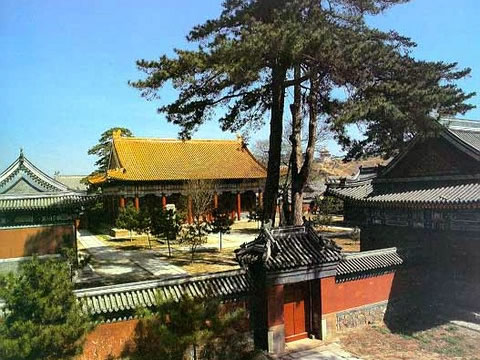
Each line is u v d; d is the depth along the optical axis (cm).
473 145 2292
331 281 1858
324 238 1833
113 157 6028
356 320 1992
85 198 2741
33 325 1017
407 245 2427
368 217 2738
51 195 2694
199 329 1159
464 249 2173
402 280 2194
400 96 1925
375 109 1862
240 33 2061
